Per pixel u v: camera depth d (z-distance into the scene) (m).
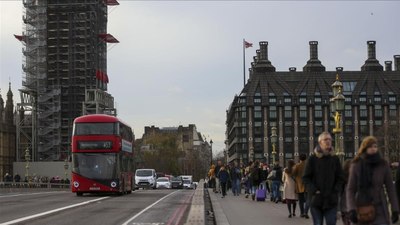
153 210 25.98
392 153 97.12
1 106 100.88
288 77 147.62
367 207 8.84
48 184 68.81
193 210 21.73
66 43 98.12
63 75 97.88
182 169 179.62
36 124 97.12
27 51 98.62
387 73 147.50
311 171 11.24
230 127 167.00
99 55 101.38
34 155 96.19
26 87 98.25
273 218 20.05
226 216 20.78
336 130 22.94
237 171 37.34
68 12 98.50
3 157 98.44
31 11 99.31
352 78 146.88
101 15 103.69
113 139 38.69
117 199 35.06
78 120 38.91
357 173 9.02
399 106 142.62
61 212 24.31
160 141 165.25
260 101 144.12
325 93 144.25
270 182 30.62
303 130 143.25
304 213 19.97
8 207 27.06
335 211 11.10
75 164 38.50
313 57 149.38
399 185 9.87
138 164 151.25
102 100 98.81
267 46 149.75
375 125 142.25
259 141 143.00
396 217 8.93
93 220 20.81
